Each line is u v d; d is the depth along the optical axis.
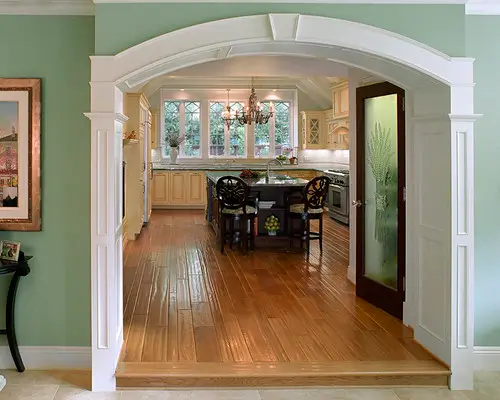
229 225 8.04
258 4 3.39
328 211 11.38
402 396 3.41
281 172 12.14
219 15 3.38
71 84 3.69
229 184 7.29
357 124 5.16
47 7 3.63
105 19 3.35
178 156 12.97
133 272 6.38
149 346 3.97
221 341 4.10
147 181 10.38
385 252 4.88
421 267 3.95
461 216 3.48
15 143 3.68
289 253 7.50
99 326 3.46
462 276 3.50
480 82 3.78
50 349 3.77
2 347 3.78
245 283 5.88
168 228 9.84
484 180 3.80
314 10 3.41
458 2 3.44
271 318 4.67
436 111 3.63
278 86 12.83
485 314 3.83
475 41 3.77
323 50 3.55
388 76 3.86
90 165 3.67
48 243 3.74
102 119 3.38
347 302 5.15
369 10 3.44
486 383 3.62
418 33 3.45
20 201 3.70
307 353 3.85
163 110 12.84
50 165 3.71
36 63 3.68
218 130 12.96
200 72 6.54
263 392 3.45
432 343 3.80
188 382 3.49
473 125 3.63
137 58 3.35
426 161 3.81
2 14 3.65
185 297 5.33
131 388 3.48
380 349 3.92
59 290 3.77
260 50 3.60
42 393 3.40
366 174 5.16
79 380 3.60
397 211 4.57
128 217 8.62
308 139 12.60
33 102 3.66
